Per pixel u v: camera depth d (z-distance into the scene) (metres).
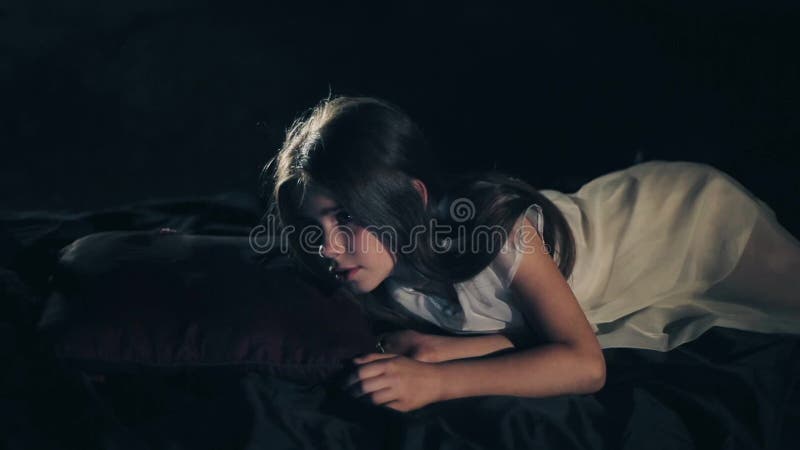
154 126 3.32
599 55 3.73
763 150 2.53
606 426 1.35
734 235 1.72
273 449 1.27
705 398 1.40
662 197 1.75
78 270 1.45
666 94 3.37
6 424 1.25
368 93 3.49
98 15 4.10
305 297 1.43
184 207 2.10
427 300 1.50
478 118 3.29
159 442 1.29
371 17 4.16
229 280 1.43
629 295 1.67
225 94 3.53
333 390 1.42
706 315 1.63
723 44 3.72
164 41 3.90
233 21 4.11
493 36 3.95
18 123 3.30
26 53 3.76
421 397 1.32
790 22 3.85
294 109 3.41
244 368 1.37
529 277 1.39
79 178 2.97
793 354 1.54
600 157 2.98
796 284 1.73
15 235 1.88
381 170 1.28
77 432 1.25
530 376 1.34
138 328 1.36
